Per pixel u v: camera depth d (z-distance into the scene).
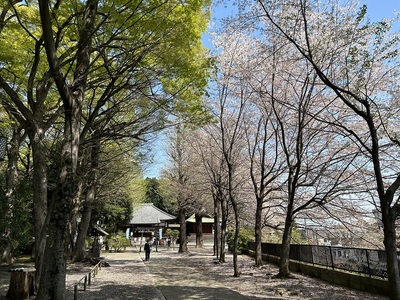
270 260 18.83
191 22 7.98
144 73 8.59
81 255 18.88
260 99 14.38
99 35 8.56
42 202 8.73
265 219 19.62
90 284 11.53
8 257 15.72
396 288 5.40
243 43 14.30
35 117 8.72
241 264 18.53
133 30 7.86
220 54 14.32
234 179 19.41
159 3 7.71
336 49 9.20
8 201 8.38
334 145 13.15
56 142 14.39
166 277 13.77
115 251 30.14
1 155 10.63
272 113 14.59
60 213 6.41
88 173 15.41
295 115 14.02
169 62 8.41
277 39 10.87
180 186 26.27
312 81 11.61
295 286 11.13
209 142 19.30
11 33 9.16
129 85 8.76
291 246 15.80
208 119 10.73
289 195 13.68
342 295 9.40
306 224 14.77
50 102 11.87
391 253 5.55
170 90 9.82
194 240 48.06
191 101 10.27
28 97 8.97
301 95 12.04
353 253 10.77
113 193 20.69
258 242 17.16
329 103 11.73
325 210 12.68
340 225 13.66
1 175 9.64
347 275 10.73
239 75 14.06
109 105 12.16
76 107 7.24
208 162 19.70
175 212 48.22
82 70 7.75
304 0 8.23
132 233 45.78
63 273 6.18
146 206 44.31
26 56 9.55
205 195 27.98
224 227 19.72
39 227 8.60
